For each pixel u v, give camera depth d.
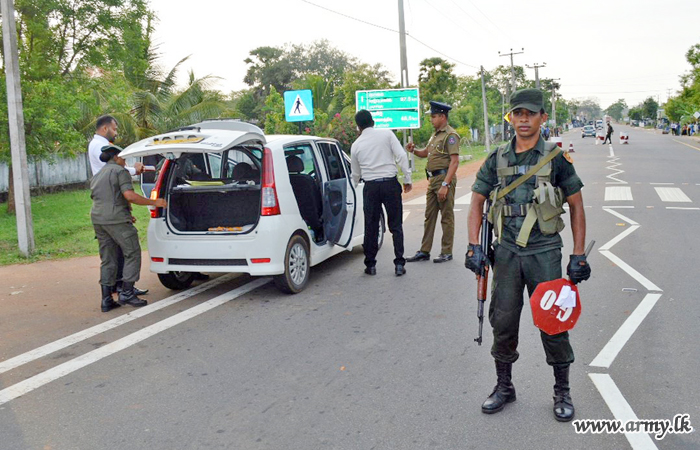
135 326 5.77
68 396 4.23
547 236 3.57
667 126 86.75
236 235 6.34
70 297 6.99
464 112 51.06
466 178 22.12
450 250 8.12
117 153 6.23
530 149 3.59
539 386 4.13
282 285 6.59
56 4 14.04
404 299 6.38
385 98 24.41
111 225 6.14
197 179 6.92
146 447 3.49
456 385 4.19
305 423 3.72
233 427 3.70
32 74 13.70
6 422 3.86
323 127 23.33
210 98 25.61
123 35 15.20
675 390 4.00
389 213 7.38
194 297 6.76
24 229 9.56
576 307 3.52
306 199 7.45
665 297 6.13
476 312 5.86
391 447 3.40
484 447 3.37
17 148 9.48
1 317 6.23
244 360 4.80
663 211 11.95
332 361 4.71
